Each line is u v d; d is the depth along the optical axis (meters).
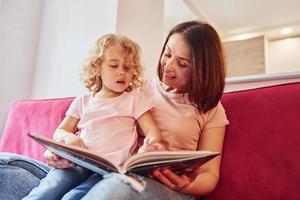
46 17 1.79
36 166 0.85
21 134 1.28
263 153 0.81
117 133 0.81
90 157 0.56
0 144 1.34
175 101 0.87
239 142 0.85
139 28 1.64
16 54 1.68
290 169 0.76
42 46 1.76
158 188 0.54
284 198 0.75
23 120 1.31
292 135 0.79
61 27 1.69
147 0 1.74
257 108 0.87
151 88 0.96
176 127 0.82
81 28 1.59
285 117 0.81
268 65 3.81
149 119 0.83
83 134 0.84
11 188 0.75
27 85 1.74
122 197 0.49
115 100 0.87
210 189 0.72
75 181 0.71
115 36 0.94
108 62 0.88
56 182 0.69
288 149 0.78
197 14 3.17
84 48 1.55
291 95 0.83
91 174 0.73
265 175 0.79
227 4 3.15
